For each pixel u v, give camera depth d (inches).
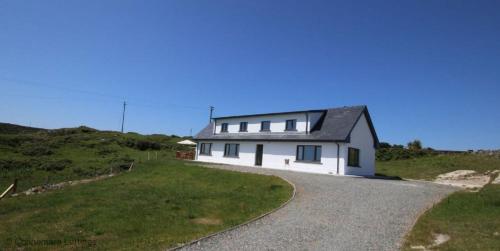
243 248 385.7
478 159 1478.8
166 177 1064.2
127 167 1400.1
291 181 868.0
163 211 581.9
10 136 2119.8
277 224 484.4
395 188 788.0
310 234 439.2
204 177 1005.2
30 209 684.7
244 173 1010.7
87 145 2106.3
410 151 1904.5
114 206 630.5
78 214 586.6
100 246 408.8
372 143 1330.0
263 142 1435.8
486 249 356.8
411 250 374.6
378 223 491.2
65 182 1144.2
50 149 1889.8
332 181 888.9
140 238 434.0
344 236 431.8
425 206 596.1
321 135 1239.5
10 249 411.5
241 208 596.7
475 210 534.0
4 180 1209.4
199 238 420.8
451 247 370.6
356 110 1270.9
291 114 1364.4
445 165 1433.3
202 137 1739.7
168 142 2728.8
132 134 2930.6
